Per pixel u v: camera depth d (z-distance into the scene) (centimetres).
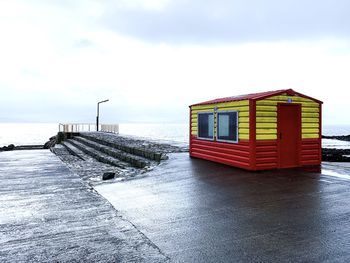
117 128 3850
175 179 918
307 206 618
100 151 2111
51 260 397
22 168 1322
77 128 4078
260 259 392
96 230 506
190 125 1449
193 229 505
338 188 766
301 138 1103
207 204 651
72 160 1934
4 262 391
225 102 1159
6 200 709
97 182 940
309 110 1118
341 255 398
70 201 697
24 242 457
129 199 706
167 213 594
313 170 1033
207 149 1302
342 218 542
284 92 1062
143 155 1547
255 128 1015
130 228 513
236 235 475
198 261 390
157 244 446
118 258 401
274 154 1053
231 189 779
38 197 740
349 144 4634
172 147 1855
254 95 1122
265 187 792
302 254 404
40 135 16688
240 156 1078
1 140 10612
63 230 507
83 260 396
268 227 507
